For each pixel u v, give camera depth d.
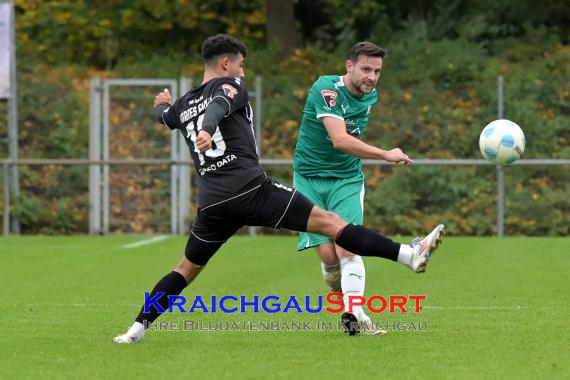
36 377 18.61
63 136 61.16
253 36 75.00
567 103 59.34
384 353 20.69
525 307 27.47
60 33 74.62
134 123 59.66
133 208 58.28
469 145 58.44
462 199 56.62
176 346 21.77
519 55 69.19
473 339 22.36
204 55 21.62
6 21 54.22
